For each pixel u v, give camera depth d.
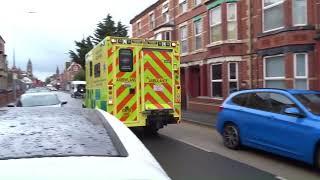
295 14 17.55
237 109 11.67
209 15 24.33
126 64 13.55
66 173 2.75
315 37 16.97
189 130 16.75
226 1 22.39
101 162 2.97
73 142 3.35
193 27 28.14
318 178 8.50
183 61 29.84
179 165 9.70
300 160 9.31
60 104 16.27
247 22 21.69
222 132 12.37
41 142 3.32
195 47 27.91
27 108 4.65
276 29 18.61
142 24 41.38
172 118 14.00
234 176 8.62
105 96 13.60
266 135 10.36
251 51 21.31
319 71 16.94
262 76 19.86
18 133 3.51
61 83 163.62
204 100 25.58
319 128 8.76
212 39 24.17
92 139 3.44
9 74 71.69
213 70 24.55
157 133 15.47
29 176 2.70
